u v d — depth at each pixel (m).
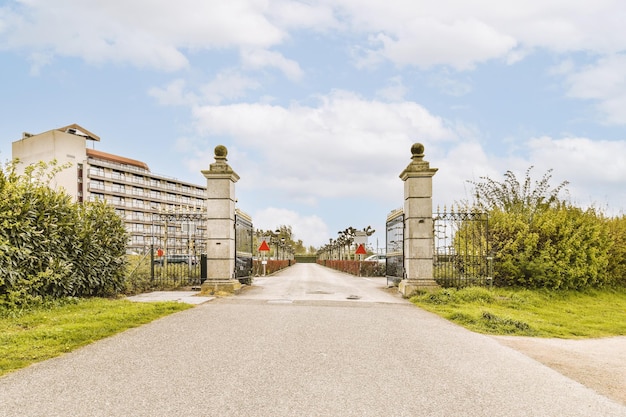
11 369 5.12
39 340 6.50
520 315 11.19
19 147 71.06
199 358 5.80
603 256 16.78
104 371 5.11
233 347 6.46
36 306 9.29
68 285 10.56
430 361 6.04
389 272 18.16
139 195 89.69
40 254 9.86
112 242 12.71
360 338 7.38
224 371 5.22
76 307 9.71
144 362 5.55
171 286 15.29
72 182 71.00
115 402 4.12
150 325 8.16
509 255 15.45
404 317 9.84
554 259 15.54
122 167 86.25
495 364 6.01
